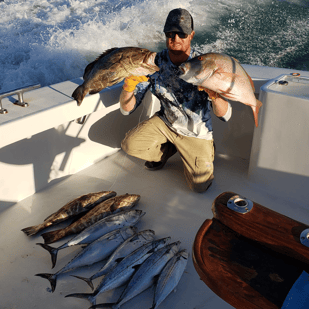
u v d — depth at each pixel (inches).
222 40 275.7
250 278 38.6
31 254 74.2
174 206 89.4
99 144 106.8
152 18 305.1
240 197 47.8
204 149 90.7
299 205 88.3
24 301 63.3
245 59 251.4
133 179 100.9
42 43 264.7
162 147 100.1
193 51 81.7
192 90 83.0
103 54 80.9
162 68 82.7
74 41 267.0
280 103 80.8
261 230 42.8
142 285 62.9
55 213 82.2
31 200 90.5
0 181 83.6
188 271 70.0
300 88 84.8
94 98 87.2
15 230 80.5
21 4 328.5
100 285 62.6
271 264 40.2
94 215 80.7
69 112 82.2
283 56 254.1
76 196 92.7
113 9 316.8
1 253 74.0
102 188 96.4
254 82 96.3
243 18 310.8
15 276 68.6
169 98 85.9
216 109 80.6
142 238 72.4
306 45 269.7
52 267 70.4
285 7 333.4
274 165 89.0
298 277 38.4
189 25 75.2
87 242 73.9
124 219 77.9
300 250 39.9
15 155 84.6
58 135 93.2
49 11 316.5
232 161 108.0
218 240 43.6
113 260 67.5
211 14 314.8
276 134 85.0
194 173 92.0
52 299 63.9
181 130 89.9
